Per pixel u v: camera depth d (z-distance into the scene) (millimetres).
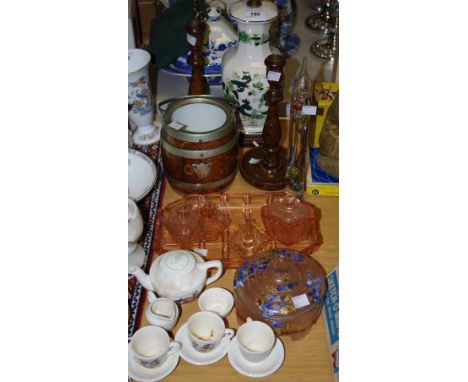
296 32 1678
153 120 1385
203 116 1139
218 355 845
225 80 1204
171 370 828
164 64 1403
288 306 860
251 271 906
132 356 836
